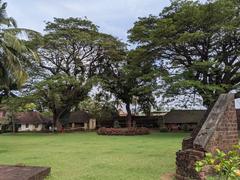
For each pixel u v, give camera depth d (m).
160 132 37.22
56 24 37.53
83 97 41.22
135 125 47.41
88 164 11.27
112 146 18.53
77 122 50.06
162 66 31.80
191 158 7.79
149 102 44.88
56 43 36.16
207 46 29.06
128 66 34.81
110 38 39.12
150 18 31.69
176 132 36.78
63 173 9.54
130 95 42.88
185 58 30.92
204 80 29.20
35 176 8.23
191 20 27.08
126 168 10.38
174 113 46.38
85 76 40.19
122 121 47.91
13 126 43.91
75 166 10.84
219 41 28.58
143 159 12.52
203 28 27.86
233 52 29.34
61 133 36.88
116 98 44.56
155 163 11.45
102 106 45.84
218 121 8.13
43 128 51.44
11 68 17.23
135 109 46.09
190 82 26.50
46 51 37.06
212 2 26.23
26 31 18.16
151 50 30.50
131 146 18.34
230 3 26.69
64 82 35.50
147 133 33.16
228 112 8.42
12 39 16.97
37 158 13.04
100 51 39.09
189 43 28.34
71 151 15.80
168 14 30.95
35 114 52.59
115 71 41.56
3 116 45.84
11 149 17.14
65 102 39.97
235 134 8.47
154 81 30.41
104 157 13.24
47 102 37.75
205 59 30.12
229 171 4.05
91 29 38.97
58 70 39.28
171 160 12.18
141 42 30.52
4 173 8.37
